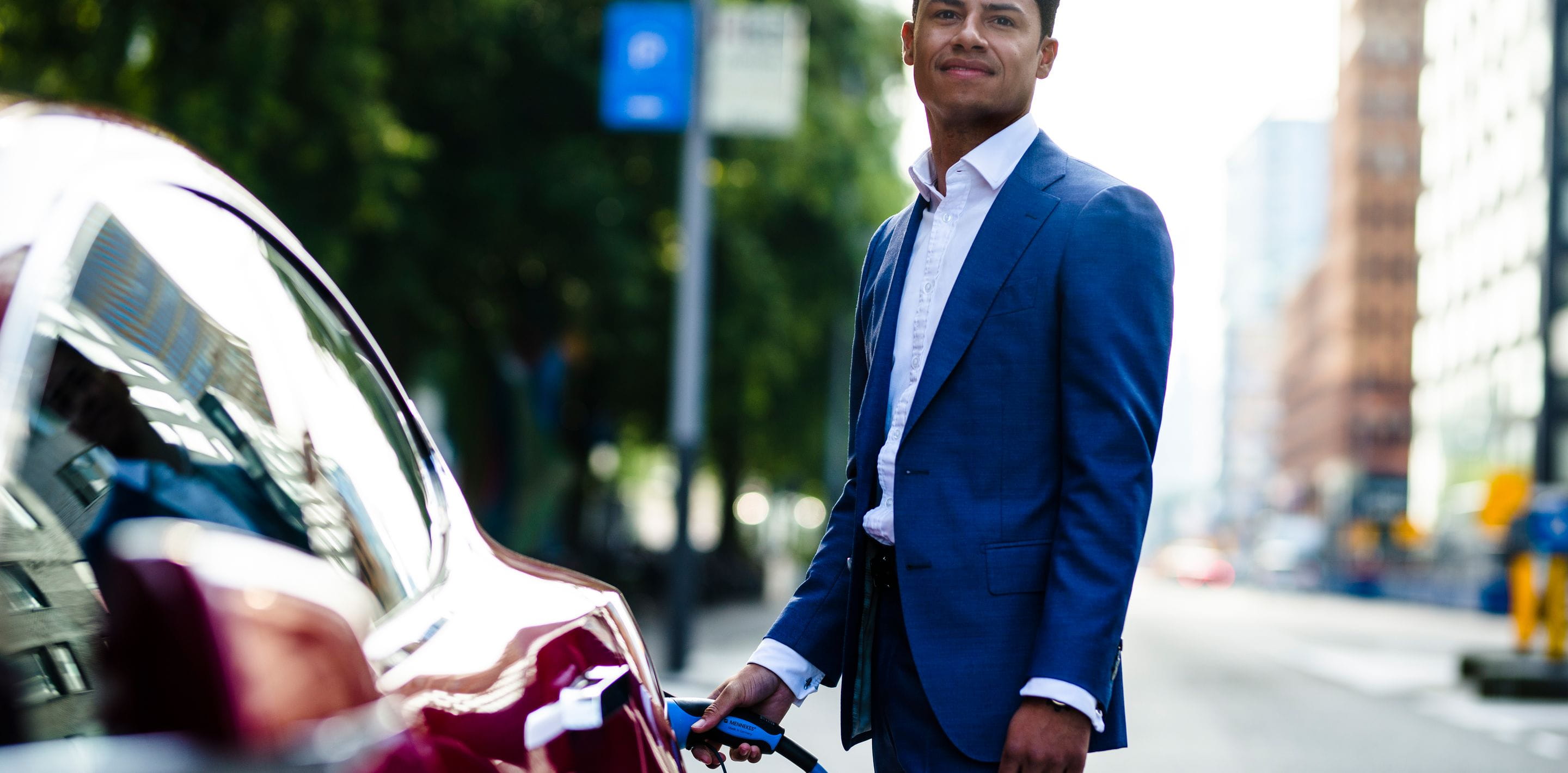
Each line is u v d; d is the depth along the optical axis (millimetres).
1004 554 2275
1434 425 83438
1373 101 109438
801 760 2500
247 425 1367
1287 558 71500
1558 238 62250
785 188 22188
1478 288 74000
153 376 1250
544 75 18609
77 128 1308
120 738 882
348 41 13961
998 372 2309
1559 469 61250
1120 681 2330
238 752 845
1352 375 108375
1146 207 2338
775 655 2562
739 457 35062
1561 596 13992
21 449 1049
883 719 2387
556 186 18281
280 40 13391
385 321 17422
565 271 19156
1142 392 2258
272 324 1536
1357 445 107688
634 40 14477
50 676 1015
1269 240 185500
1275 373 165500
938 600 2277
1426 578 50531
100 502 1149
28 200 1158
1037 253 2314
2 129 1215
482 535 1905
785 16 14688
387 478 1639
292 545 1311
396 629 1407
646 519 60594
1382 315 108500
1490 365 71062
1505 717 12297
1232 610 40562
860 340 2693
